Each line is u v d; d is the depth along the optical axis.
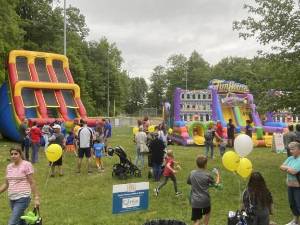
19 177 7.23
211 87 31.66
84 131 15.84
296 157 8.70
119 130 46.56
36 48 45.66
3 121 26.98
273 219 9.80
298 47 14.41
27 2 45.50
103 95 82.06
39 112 26.03
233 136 23.88
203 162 8.25
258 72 15.48
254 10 15.12
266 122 32.22
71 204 11.06
